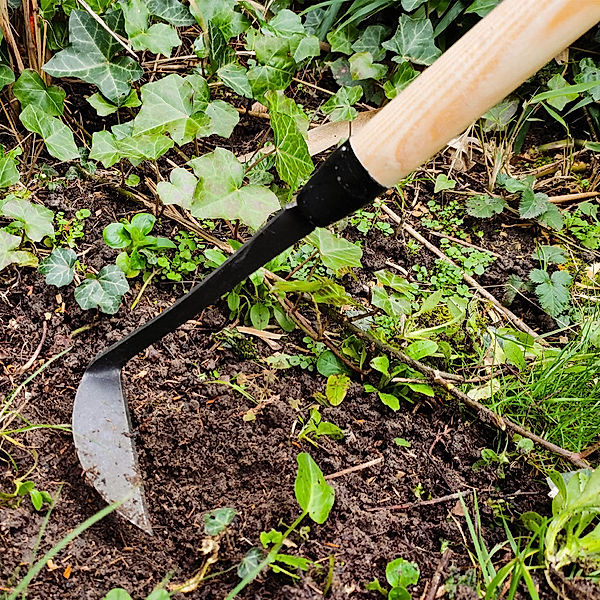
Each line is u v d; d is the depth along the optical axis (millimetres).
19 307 907
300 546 758
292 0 1199
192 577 744
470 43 630
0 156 942
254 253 730
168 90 968
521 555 743
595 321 971
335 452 833
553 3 606
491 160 1152
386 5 1142
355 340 918
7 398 834
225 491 799
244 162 1062
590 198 1153
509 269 1047
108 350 809
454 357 919
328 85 1204
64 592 724
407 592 716
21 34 1031
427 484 823
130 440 797
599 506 737
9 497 756
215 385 870
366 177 667
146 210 1009
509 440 864
